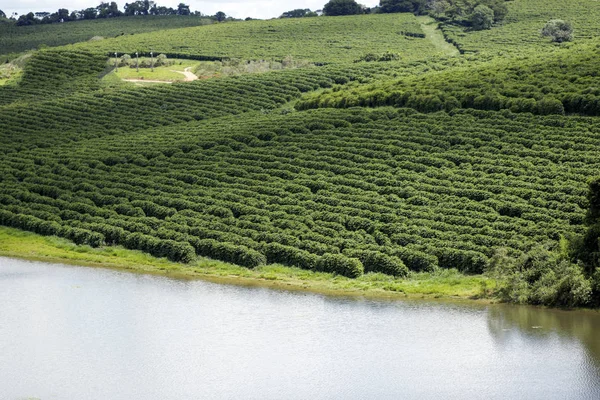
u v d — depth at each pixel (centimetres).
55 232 9388
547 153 9306
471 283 7306
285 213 8806
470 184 8831
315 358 5878
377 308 6881
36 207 9981
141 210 9450
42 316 6844
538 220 7925
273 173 9994
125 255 8712
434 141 10069
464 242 7738
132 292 7494
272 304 7069
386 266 7662
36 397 5331
